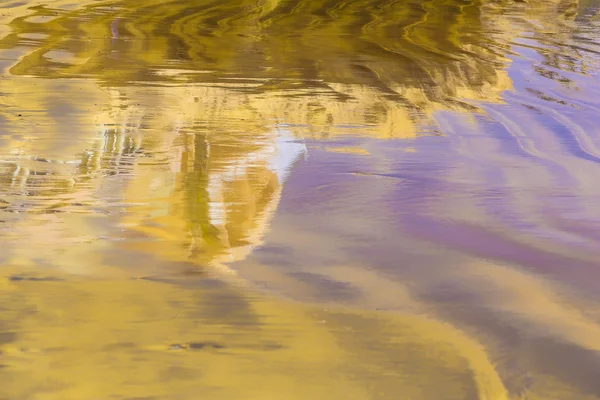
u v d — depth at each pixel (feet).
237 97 14.75
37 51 18.35
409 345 5.94
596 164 11.30
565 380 5.52
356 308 6.54
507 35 24.56
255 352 5.77
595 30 26.40
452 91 16.12
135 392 5.22
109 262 7.33
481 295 6.87
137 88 15.14
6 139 11.39
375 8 29.81
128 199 9.11
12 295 6.57
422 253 7.80
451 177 10.40
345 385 5.39
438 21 27.20
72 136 11.69
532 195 9.77
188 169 10.34
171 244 7.82
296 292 6.82
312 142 11.87
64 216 8.51
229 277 7.07
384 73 17.70
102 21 23.41
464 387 5.40
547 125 13.55
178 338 5.93
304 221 8.60
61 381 5.31
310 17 26.76
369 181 10.09
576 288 7.06
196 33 22.30
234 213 8.75
